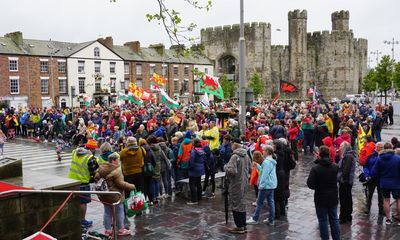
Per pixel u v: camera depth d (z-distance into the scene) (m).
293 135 16.78
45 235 5.55
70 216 7.12
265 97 73.62
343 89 79.38
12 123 29.28
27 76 47.09
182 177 12.57
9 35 48.75
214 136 14.59
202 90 24.58
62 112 31.31
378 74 54.78
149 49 62.00
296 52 75.44
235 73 75.81
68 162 19.59
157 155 11.39
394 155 9.31
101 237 8.63
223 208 10.96
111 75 54.28
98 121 24.73
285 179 10.16
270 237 8.70
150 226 9.51
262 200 9.48
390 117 33.28
